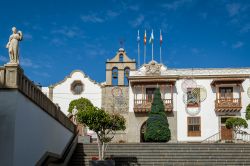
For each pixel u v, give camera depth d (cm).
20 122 1495
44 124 1886
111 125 2462
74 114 3288
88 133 4103
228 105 4069
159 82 4238
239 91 4134
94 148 2708
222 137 4069
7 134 1418
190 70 4275
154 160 2523
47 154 1909
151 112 3772
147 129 3734
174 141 4088
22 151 1520
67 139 2548
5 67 1471
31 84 1658
